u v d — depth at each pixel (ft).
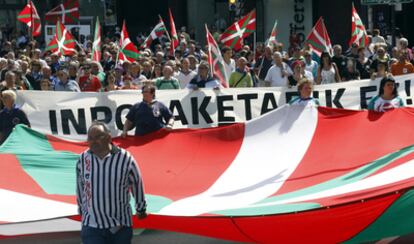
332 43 110.83
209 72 49.73
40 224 28.78
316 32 62.64
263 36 110.52
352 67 60.75
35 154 33.32
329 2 110.01
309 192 29.94
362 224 26.22
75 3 81.10
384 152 33.04
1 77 55.47
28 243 30.60
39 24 71.46
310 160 33.65
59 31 67.72
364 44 67.56
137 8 120.47
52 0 123.13
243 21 62.59
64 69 55.88
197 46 83.97
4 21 124.36
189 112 46.52
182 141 35.94
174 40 68.80
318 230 26.68
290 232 26.96
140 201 23.13
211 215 26.53
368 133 34.32
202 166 34.32
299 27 110.22
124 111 45.88
